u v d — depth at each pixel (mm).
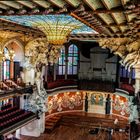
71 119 27078
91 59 28953
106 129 24547
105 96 28906
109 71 28531
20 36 20734
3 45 19062
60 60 28922
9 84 20609
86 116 27969
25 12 8391
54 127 25078
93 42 28781
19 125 19422
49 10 7934
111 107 28984
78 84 29109
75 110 29891
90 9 7801
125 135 23453
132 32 14188
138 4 6473
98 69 28875
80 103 30016
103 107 29234
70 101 29469
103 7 7660
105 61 28594
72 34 19344
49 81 27344
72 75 29797
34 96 22688
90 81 28781
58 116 27547
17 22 13703
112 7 7590
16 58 22688
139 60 16391
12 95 19484
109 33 15164
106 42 17797
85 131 24531
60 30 13383
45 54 21625
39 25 13414
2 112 20125
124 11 7578
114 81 28344
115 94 28016
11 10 8359
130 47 16484
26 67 22391
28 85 22281
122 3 6770
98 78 28922
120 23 10719
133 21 9766
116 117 27922
